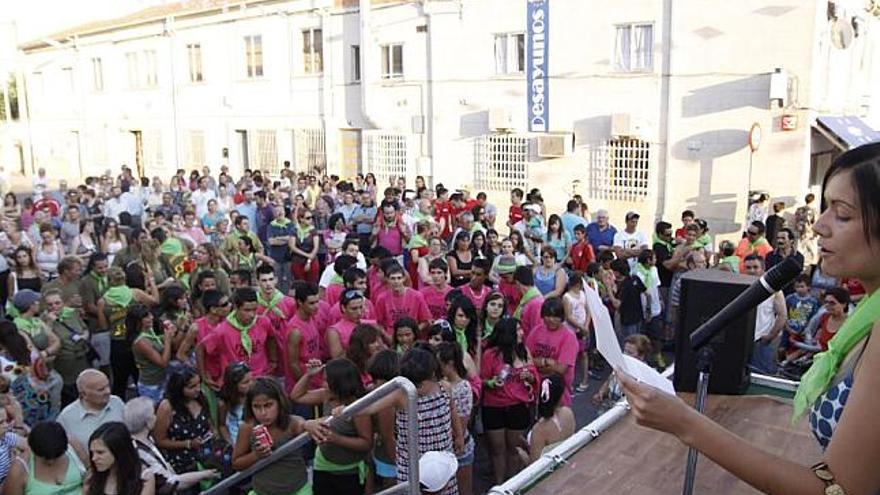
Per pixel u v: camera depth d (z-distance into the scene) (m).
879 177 1.30
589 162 16.94
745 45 14.78
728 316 2.03
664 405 1.37
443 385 5.53
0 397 5.61
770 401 3.52
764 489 1.30
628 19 16.00
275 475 4.92
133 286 8.85
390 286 8.08
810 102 14.37
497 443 6.67
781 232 10.22
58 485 4.91
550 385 5.70
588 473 2.97
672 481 2.89
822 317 7.62
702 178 15.58
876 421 1.20
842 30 15.05
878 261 1.35
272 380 4.91
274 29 23.00
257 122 24.16
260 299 7.70
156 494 5.04
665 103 15.81
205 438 5.80
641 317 9.66
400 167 20.17
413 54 19.47
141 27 27.31
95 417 5.70
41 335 7.55
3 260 10.43
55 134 33.41
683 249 10.12
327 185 17.42
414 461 3.23
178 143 26.92
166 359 7.13
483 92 18.36
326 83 21.81
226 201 17.47
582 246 11.05
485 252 10.71
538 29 17.16
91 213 16.38
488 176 18.56
